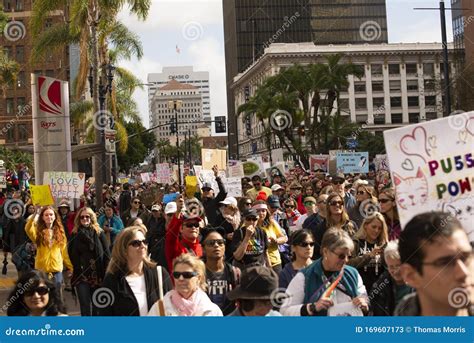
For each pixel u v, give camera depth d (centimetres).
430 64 10656
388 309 552
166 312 522
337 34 11306
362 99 10669
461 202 421
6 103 7356
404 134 433
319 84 5212
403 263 285
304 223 997
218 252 659
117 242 568
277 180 1941
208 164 1852
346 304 522
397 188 434
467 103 4969
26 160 4728
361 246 693
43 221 996
